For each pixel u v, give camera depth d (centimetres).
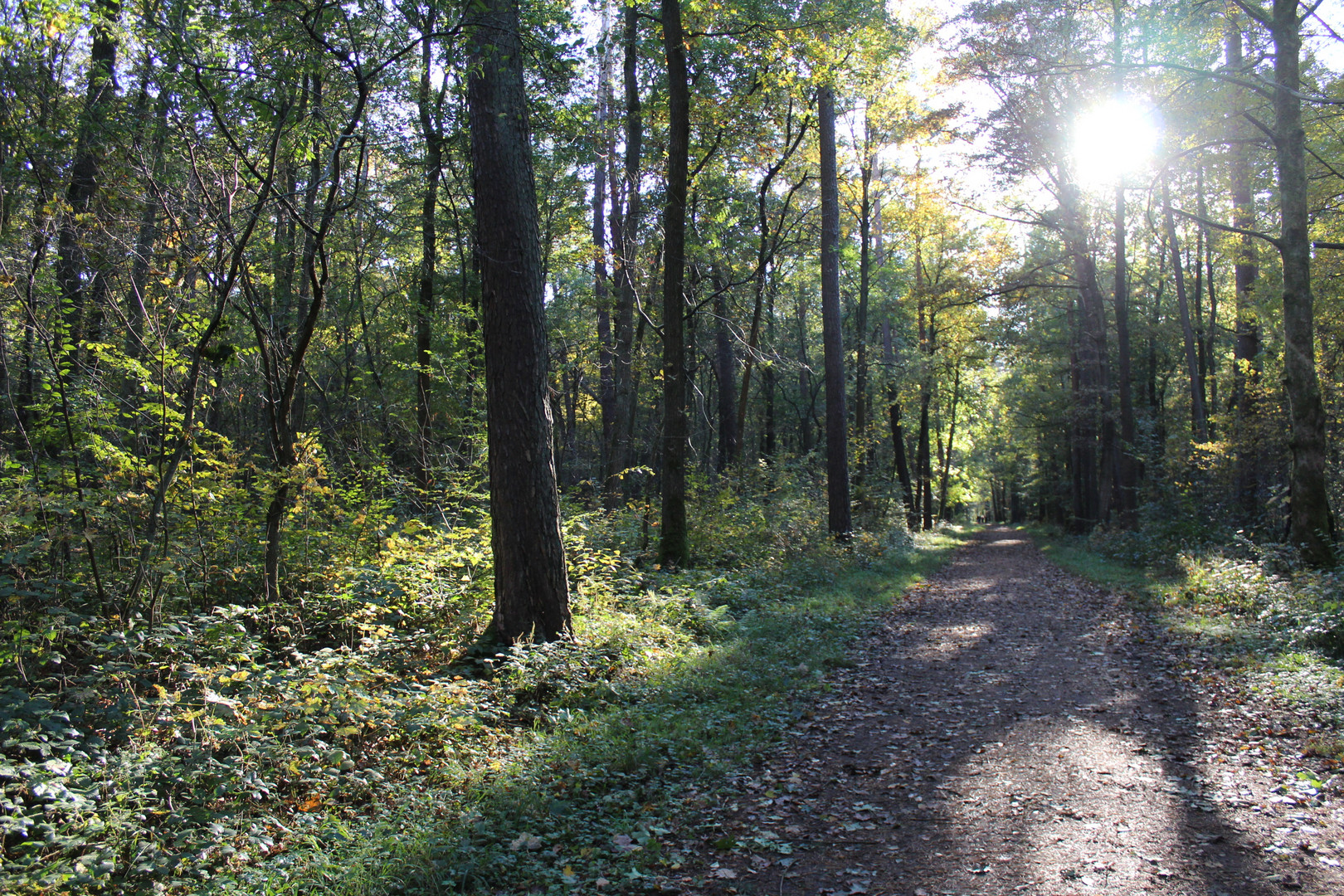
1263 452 1745
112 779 456
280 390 943
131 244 825
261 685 570
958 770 581
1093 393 2834
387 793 514
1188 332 2539
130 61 825
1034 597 1504
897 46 1681
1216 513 1852
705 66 1688
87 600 739
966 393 4356
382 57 831
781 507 1950
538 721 657
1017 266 2891
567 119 1554
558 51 914
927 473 3681
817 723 710
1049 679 851
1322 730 614
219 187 834
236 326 970
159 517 814
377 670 656
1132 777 549
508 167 836
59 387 765
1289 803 487
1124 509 2389
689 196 1845
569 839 463
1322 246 1327
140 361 846
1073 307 3272
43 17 717
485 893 393
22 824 388
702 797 530
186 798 464
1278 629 937
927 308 2736
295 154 898
